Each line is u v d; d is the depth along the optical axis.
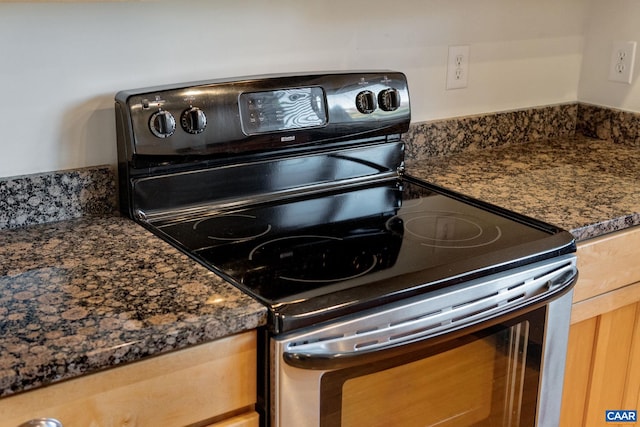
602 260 1.56
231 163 1.55
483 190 1.69
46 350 0.99
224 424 1.15
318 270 1.26
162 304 1.12
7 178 1.43
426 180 1.77
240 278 1.23
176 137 1.44
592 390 1.71
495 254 1.33
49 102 1.45
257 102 1.52
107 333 1.03
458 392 1.36
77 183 1.49
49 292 1.16
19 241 1.37
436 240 1.41
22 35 1.39
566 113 2.21
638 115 2.06
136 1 1.36
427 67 1.92
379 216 1.55
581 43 2.19
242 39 1.63
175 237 1.42
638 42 2.04
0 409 0.97
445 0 1.89
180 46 1.56
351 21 1.77
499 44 2.03
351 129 1.65
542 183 1.74
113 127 1.52
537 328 1.42
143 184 1.46
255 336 1.14
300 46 1.71
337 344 1.14
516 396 1.46
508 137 2.10
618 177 1.79
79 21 1.44
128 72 1.52
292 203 1.62
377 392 1.24
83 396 1.02
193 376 1.10
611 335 1.68
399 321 1.19
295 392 1.14
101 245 1.35
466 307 1.26
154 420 1.09
